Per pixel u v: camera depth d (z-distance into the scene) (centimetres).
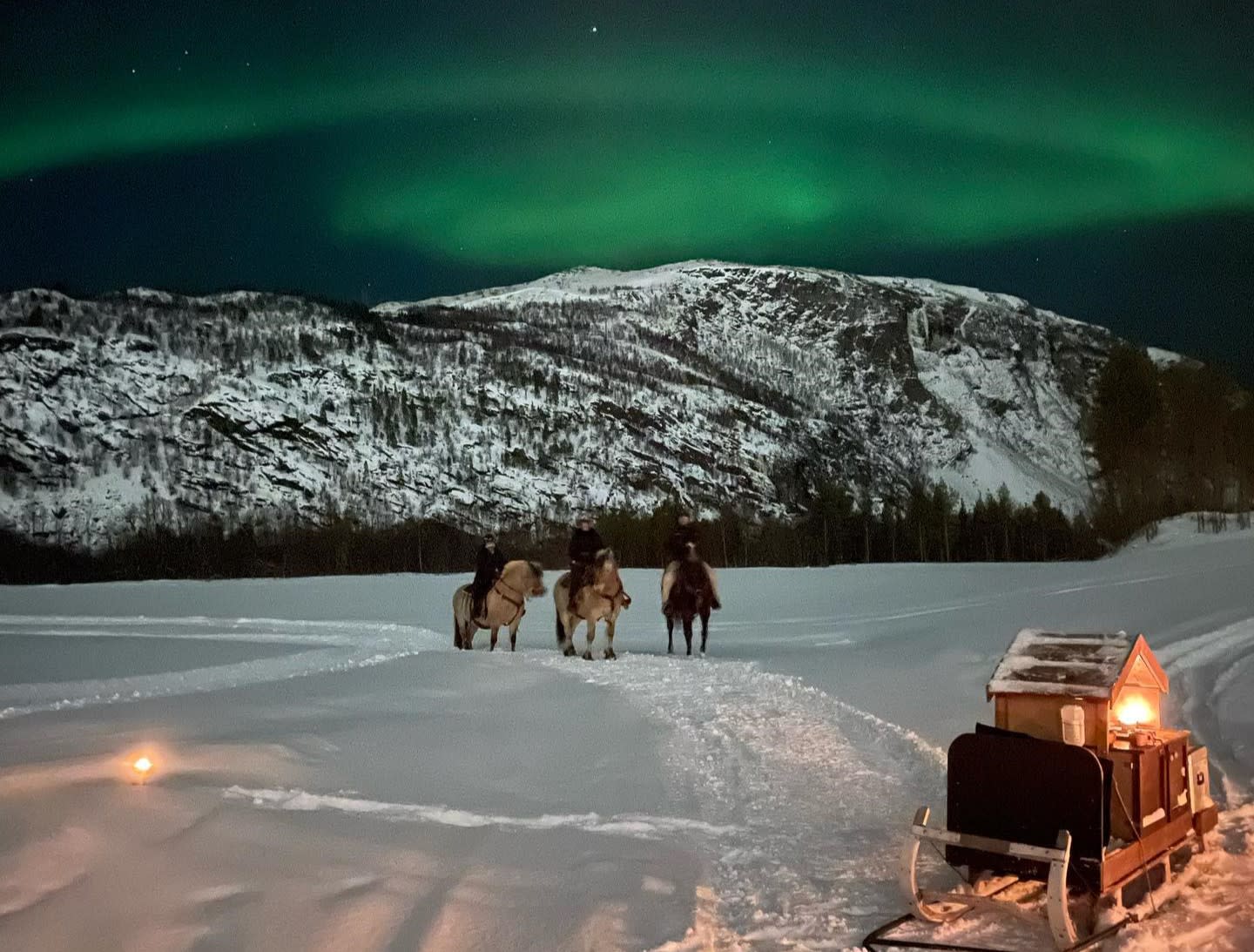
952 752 657
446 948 607
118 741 1108
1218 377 7994
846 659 1867
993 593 3244
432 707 1357
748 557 8669
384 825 824
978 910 664
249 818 802
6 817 758
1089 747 639
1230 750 1084
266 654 2227
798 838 821
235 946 598
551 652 2130
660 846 796
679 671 1703
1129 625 2158
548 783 982
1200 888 698
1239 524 5734
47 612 3512
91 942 597
